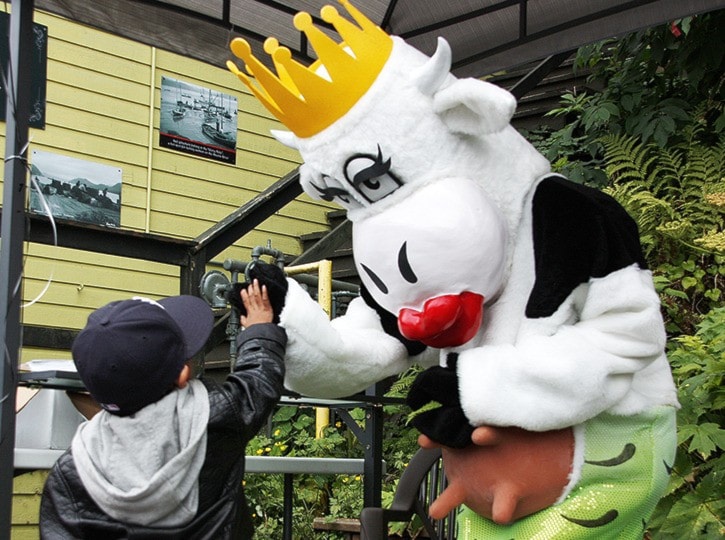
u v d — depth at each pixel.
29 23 2.51
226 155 7.04
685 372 3.50
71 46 6.28
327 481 4.86
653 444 2.16
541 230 2.14
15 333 2.40
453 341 2.09
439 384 2.07
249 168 7.17
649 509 2.17
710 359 3.35
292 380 2.26
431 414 2.12
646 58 5.12
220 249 4.39
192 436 1.96
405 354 2.39
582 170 4.99
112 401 1.94
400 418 5.11
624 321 2.04
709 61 4.73
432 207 2.03
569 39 3.51
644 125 4.86
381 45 2.09
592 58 5.51
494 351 2.05
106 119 6.42
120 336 1.94
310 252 5.85
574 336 2.04
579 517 2.07
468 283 2.03
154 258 4.00
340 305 5.13
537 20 3.57
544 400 1.99
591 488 2.10
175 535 1.94
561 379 1.97
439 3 3.65
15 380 2.38
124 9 3.25
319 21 3.64
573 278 2.09
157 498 1.89
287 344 2.18
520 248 2.16
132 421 1.94
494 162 2.14
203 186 6.90
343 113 2.05
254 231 7.07
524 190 2.16
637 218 4.53
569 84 6.16
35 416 2.93
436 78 2.04
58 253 6.03
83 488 1.96
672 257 4.50
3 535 2.32
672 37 4.84
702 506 3.06
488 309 2.20
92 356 1.93
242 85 7.16
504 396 2.00
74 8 3.15
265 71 2.04
